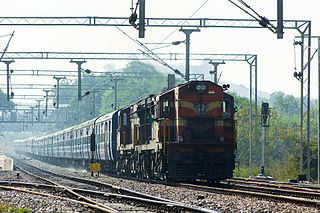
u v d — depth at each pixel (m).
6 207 49.38
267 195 61.47
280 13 81.81
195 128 83.56
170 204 50.34
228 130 85.00
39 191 73.50
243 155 190.25
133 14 87.12
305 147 130.38
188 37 129.00
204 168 83.12
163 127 85.12
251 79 144.25
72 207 52.19
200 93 84.00
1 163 175.12
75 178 99.25
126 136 112.25
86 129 156.00
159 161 86.56
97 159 143.12
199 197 59.97
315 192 71.44
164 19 116.81
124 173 114.25
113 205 55.22
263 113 123.88
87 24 117.50
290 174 124.94
